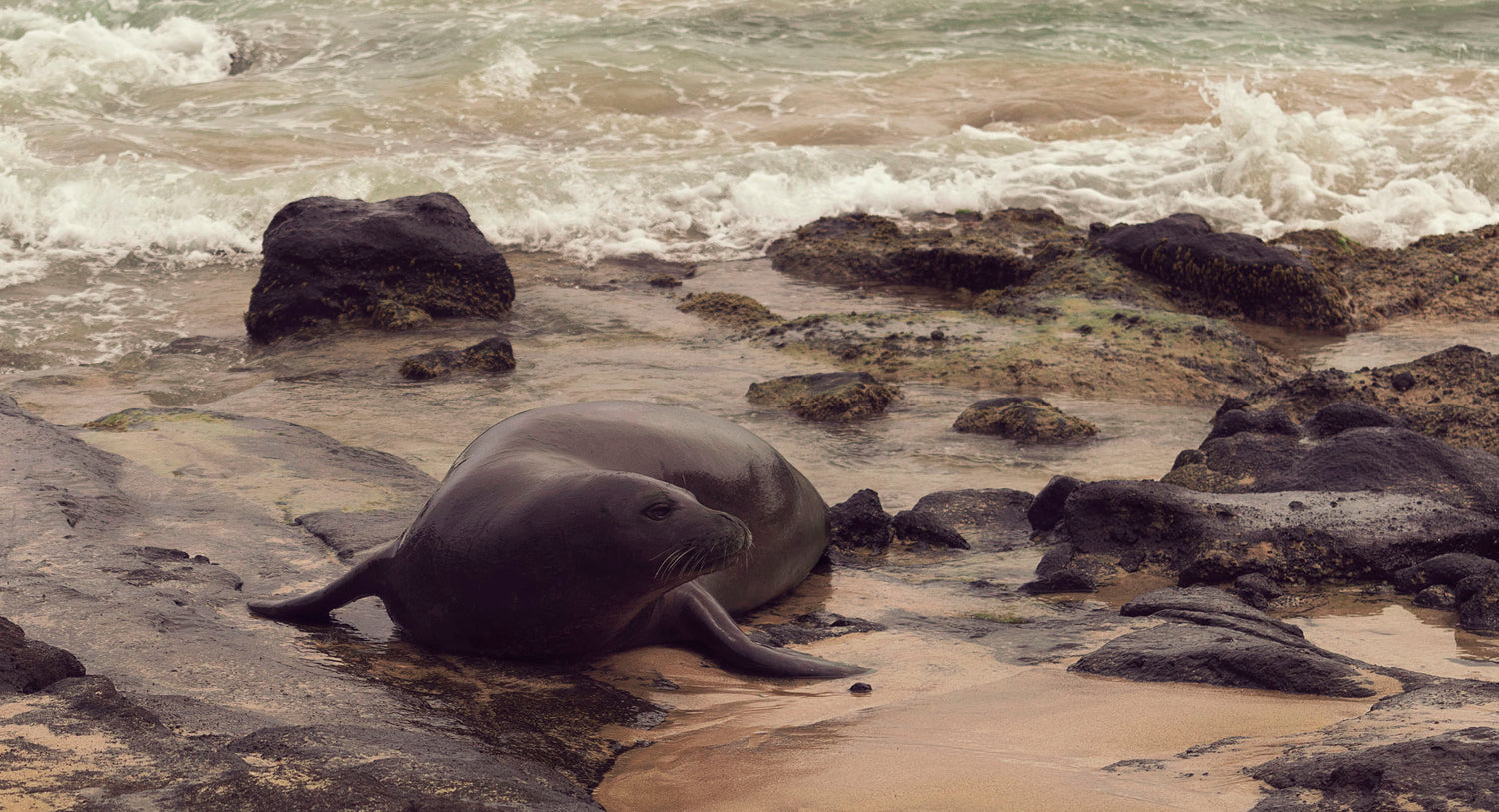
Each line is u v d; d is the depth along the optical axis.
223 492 14.05
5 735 6.18
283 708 7.71
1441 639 10.21
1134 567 12.73
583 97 49.81
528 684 9.11
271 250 29.88
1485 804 5.34
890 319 26.97
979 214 38.81
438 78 51.06
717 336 27.73
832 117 47.78
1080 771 6.67
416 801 5.84
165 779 5.87
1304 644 9.58
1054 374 23.36
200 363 26.92
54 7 60.91
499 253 30.80
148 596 9.83
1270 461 14.84
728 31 58.59
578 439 10.88
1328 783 6.00
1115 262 31.14
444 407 21.83
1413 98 50.03
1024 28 59.97
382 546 11.23
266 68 54.16
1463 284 32.09
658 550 9.21
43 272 33.69
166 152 42.12
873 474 17.77
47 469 13.72
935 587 12.44
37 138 42.66
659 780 7.17
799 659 9.69
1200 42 58.38
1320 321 29.36
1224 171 41.44
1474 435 16.67
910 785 6.58
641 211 39.16
